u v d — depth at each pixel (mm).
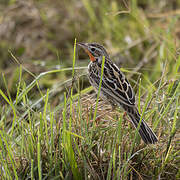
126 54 15641
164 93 10305
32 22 18062
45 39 17281
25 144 9305
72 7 18500
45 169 9094
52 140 8836
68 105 10289
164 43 14297
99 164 8938
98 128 9484
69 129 8781
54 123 10000
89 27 17344
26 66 14992
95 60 11164
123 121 10031
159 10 18016
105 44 16328
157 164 9234
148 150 9328
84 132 9461
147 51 15797
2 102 11625
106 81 10445
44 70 14945
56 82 14297
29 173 8906
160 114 9789
